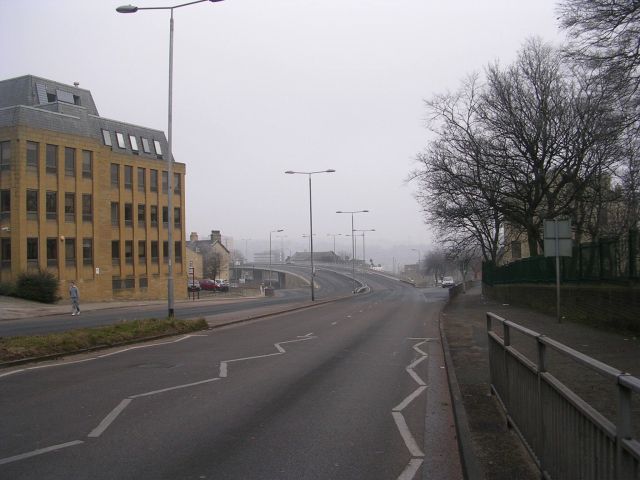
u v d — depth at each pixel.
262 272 150.50
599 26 16.64
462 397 8.11
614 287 15.31
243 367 11.83
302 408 8.09
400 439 6.57
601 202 33.03
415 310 34.53
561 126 32.28
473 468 5.09
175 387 9.55
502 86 34.09
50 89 52.72
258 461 5.70
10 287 39.34
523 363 5.58
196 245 122.62
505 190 35.41
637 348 11.97
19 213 41.50
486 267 47.75
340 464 5.65
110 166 53.34
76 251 45.91
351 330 20.88
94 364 12.14
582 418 3.72
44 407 8.01
